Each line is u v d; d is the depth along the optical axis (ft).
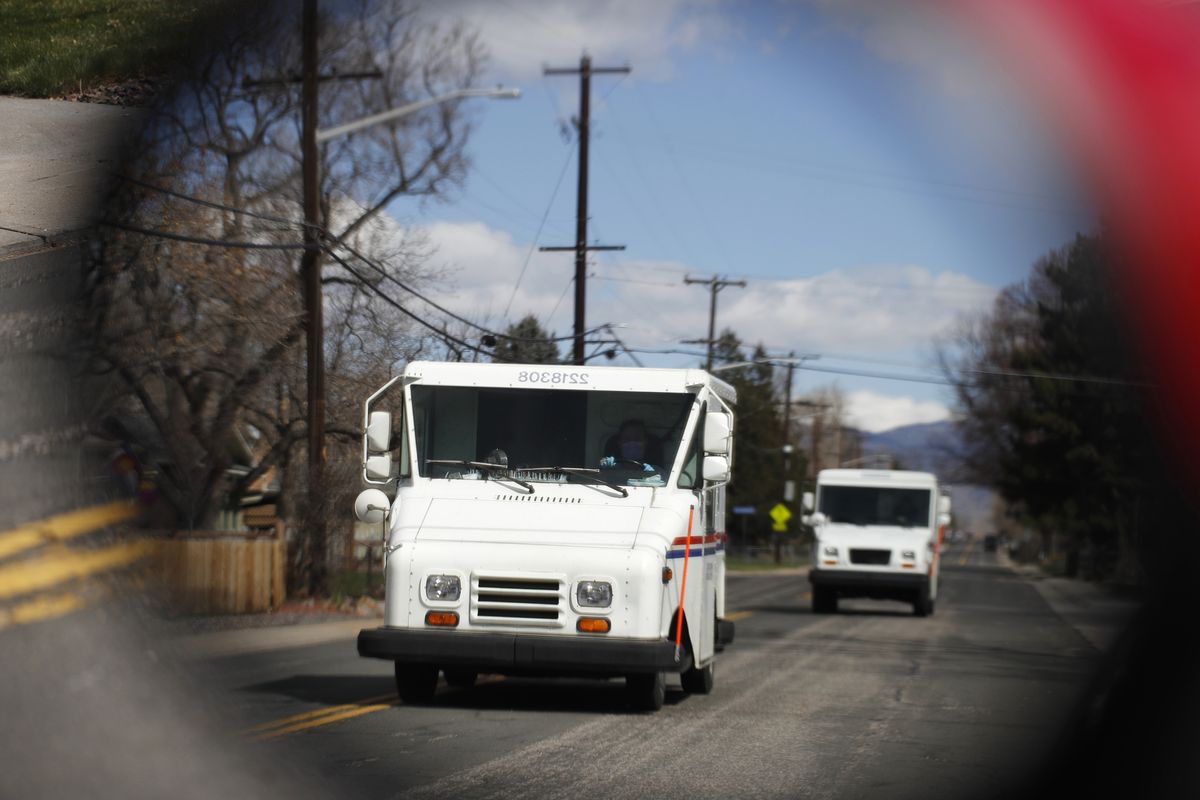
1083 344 296.10
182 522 127.13
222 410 131.95
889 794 41.81
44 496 82.58
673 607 57.31
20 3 160.97
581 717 56.29
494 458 59.77
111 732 41.73
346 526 129.18
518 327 140.26
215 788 35.73
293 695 58.85
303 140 121.49
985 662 90.74
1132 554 283.38
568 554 55.26
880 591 147.64
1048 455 311.88
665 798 39.58
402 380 61.05
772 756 48.01
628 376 60.59
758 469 354.74
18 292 98.94
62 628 61.62
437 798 37.70
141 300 118.21
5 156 118.21
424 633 54.95
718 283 235.20
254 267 135.33
